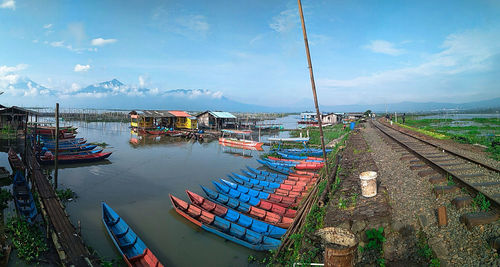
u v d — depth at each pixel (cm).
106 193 1972
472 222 742
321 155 3200
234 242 1239
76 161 2842
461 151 2033
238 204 1630
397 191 1123
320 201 1145
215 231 1303
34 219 1400
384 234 835
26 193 1733
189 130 5944
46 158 2794
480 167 1399
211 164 3011
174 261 1143
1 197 1662
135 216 1570
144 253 1080
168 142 4781
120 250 1112
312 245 916
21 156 3000
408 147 2148
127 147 4109
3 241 1188
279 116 17550
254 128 7319
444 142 2597
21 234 1231
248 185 1953
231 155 3581
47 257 1130
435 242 736
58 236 1191
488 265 615
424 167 1470
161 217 1554
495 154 1794
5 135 4175
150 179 2362
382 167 1638
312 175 2147
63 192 1897
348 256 484
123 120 9712
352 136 3869
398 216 898
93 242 1271
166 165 2928
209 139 5191
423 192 1072
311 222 1034
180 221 1500
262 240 1191
